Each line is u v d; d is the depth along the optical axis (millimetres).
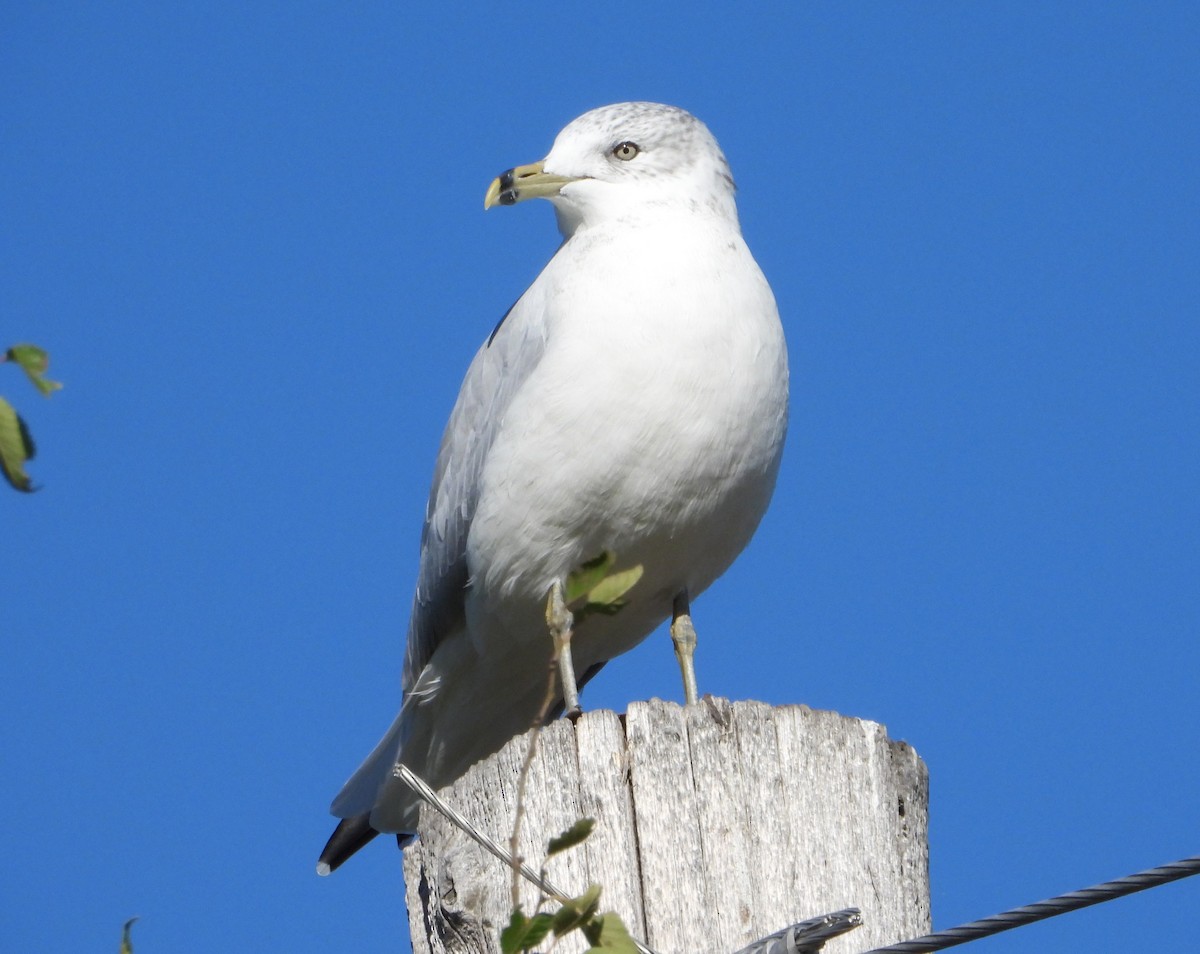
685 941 7988
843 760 8492
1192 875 6559
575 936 7914
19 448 5051
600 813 8203
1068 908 6703
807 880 8211
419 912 8688
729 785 8281
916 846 8664
